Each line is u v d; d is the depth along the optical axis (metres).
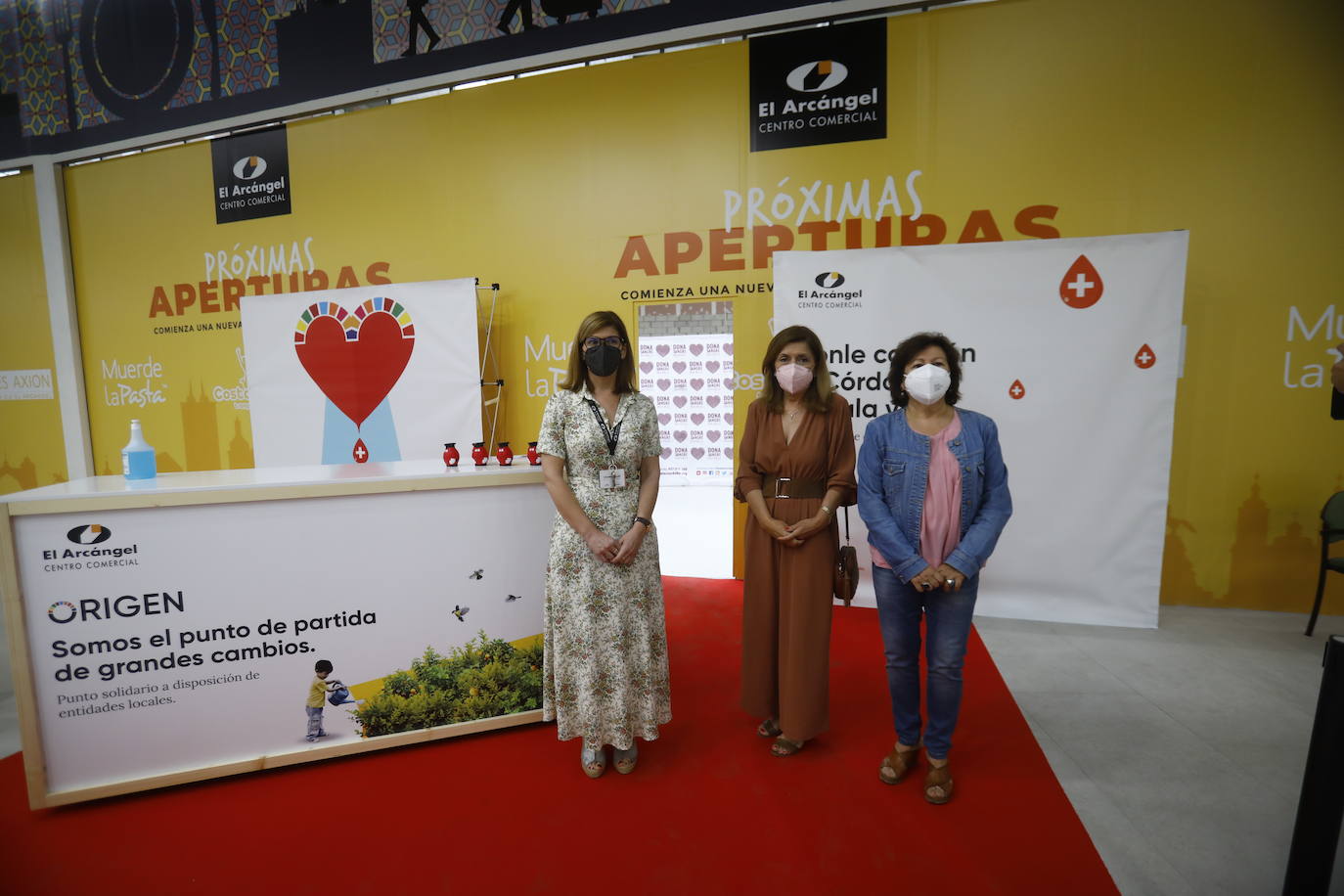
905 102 3.79
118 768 1.97
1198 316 3.52
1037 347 3.40
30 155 5.55
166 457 5.71
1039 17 3.57
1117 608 3.40
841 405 2.10
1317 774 1.33
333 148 4.88
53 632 1.88
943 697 1.90
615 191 4.31
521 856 1.71
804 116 3.94
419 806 1.93
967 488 1.83
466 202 4.63
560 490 1.97
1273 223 3.40
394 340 4.45
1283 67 3.32
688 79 4.11
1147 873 1.63
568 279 4.46
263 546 2.05
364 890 1.60
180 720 2.01
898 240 3.88
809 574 2.05
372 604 2.17
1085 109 3.57
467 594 2.28
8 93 5.51
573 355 2.03
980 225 3.76
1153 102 3.48
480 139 4.55
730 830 1.80
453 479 2.22
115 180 5.48
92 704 1.93
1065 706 2.52
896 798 1.94
